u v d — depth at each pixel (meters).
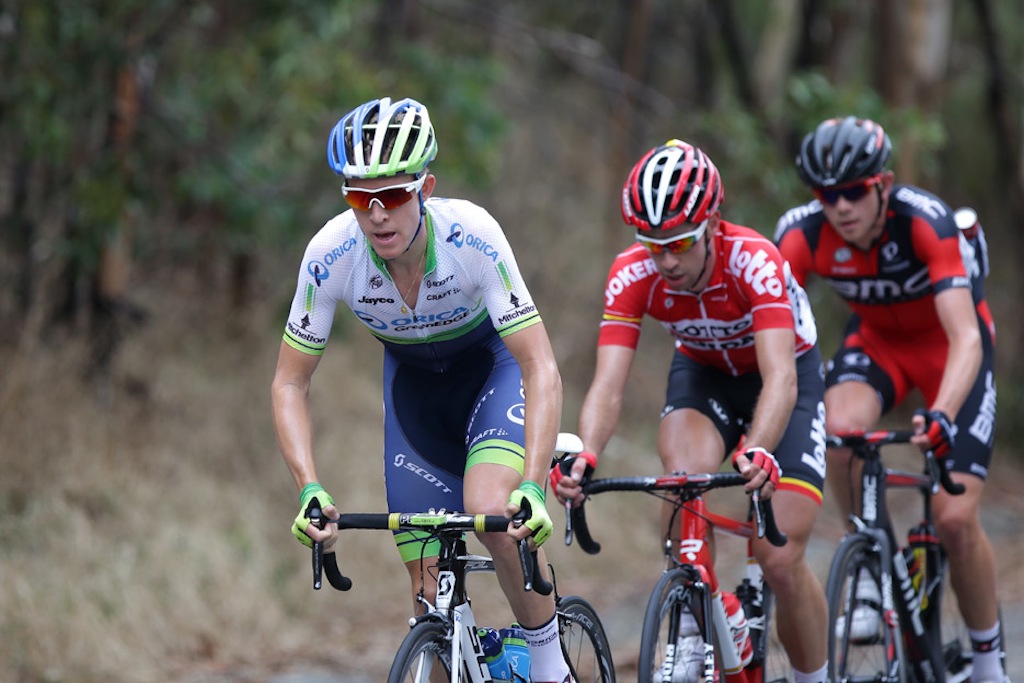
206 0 24.94
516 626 11.26
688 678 11.46
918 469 35.25
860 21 41.53
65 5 21.88
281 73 22.95
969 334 14.00
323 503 9.40
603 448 12.07
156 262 29.81
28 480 21.03
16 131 23.41
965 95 49.84
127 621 18.86
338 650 19.84
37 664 17.22
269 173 25.83
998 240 50.59
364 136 9.51
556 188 40.88
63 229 24.03
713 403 13.05
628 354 12.69
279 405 10.27
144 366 26.44
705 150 34.56
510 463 10.28
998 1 48.31
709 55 43.41
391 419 11.41
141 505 21.70
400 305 10.57
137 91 24.16
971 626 14.95
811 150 14.55
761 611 12.86
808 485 12.35
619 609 23.08
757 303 12.05
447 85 25.70
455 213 10.33
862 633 13.63
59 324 24.61
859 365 15.83
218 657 19.16
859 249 15.10
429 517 9.27
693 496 11.57
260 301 30.23
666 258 11.72
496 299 10.23
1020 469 38.22
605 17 42.81
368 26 31.36
